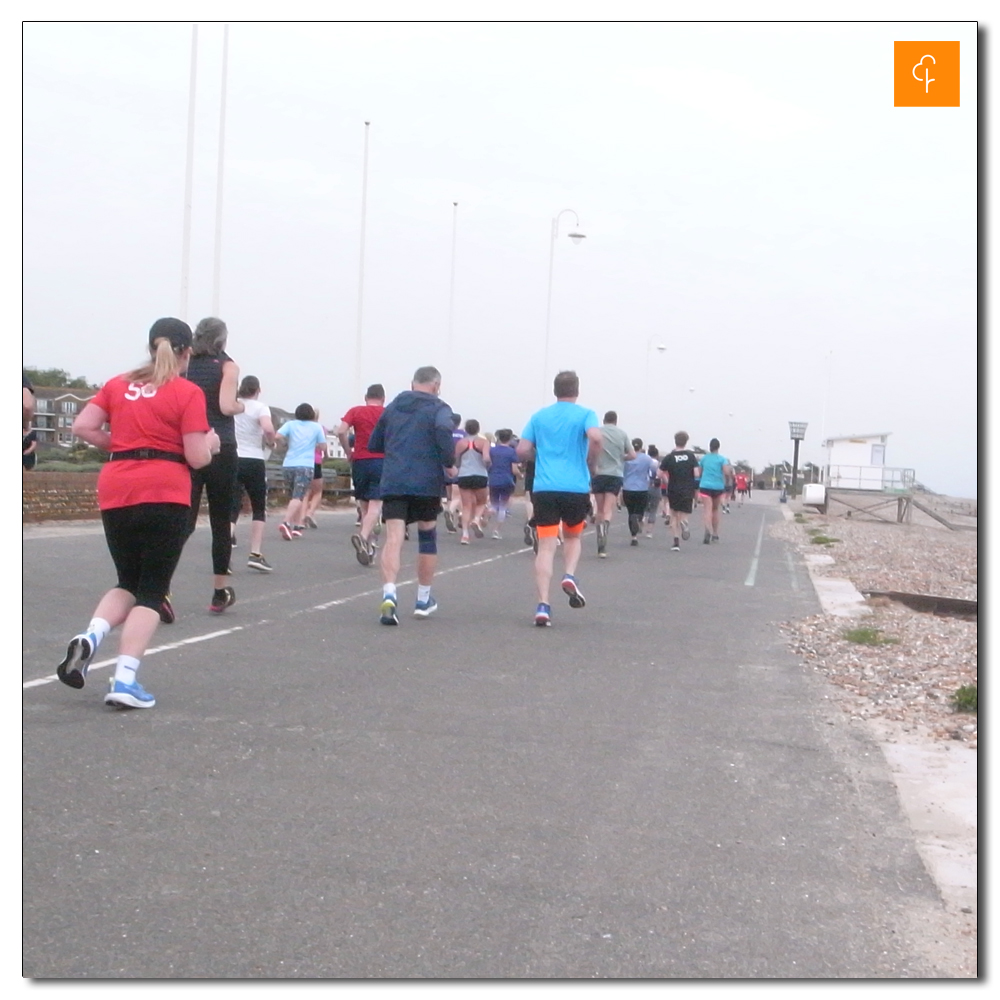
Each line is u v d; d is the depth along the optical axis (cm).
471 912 410
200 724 630
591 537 2536
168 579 662
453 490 2367
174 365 655
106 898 407
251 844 463
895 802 562
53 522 1855
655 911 418
